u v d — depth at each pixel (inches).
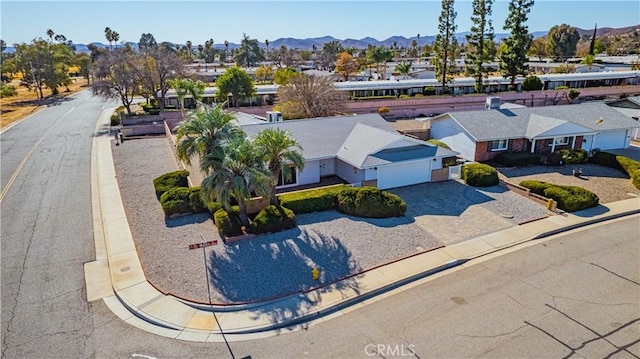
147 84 2130.9
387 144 1091.9
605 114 1496.1
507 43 2508.6
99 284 654.5
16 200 1015.0
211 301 598.5
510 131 1331.2
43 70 3171.8
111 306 597.3
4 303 601.9
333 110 1865.2
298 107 1818.4
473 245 770.8
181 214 894.4
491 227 847.7
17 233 832.9
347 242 770.8
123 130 1807.3
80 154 1462.8
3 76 4343.0
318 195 913.5
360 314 572.1
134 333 538.3
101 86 2094.0
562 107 1547.7
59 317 570.9
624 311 567.5
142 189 1073.5
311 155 1091.9
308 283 641.6
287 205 876.6
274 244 758.5
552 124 1318.9
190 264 695.1
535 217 895.1
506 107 1578.5
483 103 2459.4
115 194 1042.7
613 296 602.9
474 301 596.1
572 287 628.1
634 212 927.0
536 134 1296.8
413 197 1024.2
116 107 2640.3
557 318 553.3
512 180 1150.3
